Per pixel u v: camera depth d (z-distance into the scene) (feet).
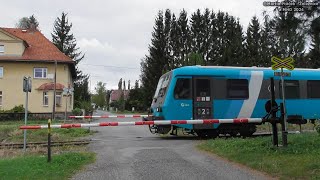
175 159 38.47
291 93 65.67
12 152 50.21
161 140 58.85
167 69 224.53
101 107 384.68
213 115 61.77
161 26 241.35
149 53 240.73
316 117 66.54
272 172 30.14
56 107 150.61
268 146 40.14
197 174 31.01
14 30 173.17
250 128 63.10
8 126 89.66
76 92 239.91
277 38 33.22
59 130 77.61
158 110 62.44
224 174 30.86
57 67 155.94
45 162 36.29
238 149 41.19
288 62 39.50
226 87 62.64
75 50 252.83
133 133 74.69
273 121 40.06
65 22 252.83
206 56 246.88
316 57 31.86
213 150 43.06
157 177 30.12
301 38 31.45
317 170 28.50
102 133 75.15
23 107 145.79
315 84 67.21
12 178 29.68
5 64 152.05
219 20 251.39
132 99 296.71
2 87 151.23
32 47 161.48
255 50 212.43
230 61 217.56
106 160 38.75
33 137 70.03
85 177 30.55
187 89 61.52
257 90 63.67
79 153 42.16
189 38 247.29
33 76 153.48
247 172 31.45
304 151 35.96
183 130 66.85
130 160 38.47
